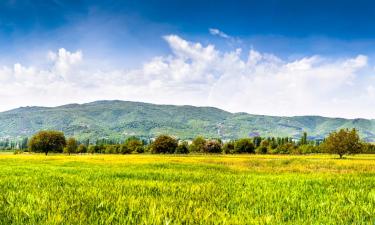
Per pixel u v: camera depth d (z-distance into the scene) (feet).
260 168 125.70
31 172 80.12
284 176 75.25
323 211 29.32
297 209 30.81
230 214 27.91
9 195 35.12
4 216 25.14
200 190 42.78
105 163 154.61
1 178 59.26
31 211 26.27
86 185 47.37
